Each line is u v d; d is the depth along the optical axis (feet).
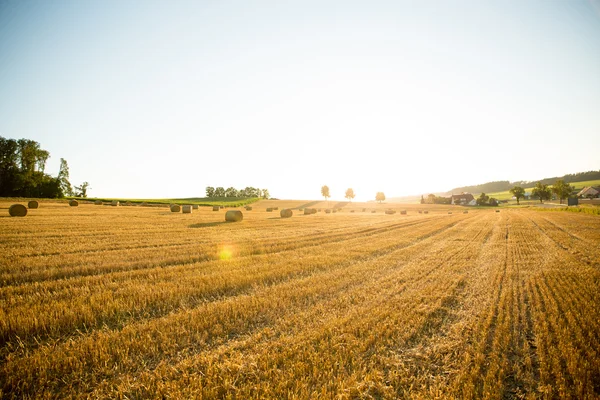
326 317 20.06
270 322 19.65
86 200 221.87
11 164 225.76
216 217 112.16
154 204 213.66
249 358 14.98
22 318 18.13
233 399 12.34
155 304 22.38
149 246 46.88
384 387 12.78
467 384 12.74
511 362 14.87
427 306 22.15
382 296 24.57
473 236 65.41
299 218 125.39
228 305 21.72
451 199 439.22
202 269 32.89
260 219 114.62
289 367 14.19
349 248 47.62
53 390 12.70
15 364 14.06
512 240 57.62
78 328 18.53
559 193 331.77
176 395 12.18
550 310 20.71
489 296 24.41
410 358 15.26
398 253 44.68
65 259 35.63
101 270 32.09
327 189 476.54
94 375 13.69
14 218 82.84
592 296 23.47
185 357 15.30
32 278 28.09
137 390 12.80
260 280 29.01
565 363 14.58
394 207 315.78
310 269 33.94
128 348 15.80
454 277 30.66
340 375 13.50
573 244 50.93
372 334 17.38
